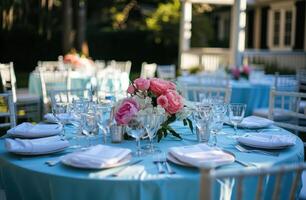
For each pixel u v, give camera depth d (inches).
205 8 717.3
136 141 93.9
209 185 51.9
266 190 77.0
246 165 75.2
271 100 133.6
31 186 73.7
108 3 733.9
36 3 532.4
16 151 80.5
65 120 95.5
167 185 67.5
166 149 87.3
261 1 560.1
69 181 68.3
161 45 689.6
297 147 89.6
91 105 97.3
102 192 67.3
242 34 384.8
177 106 94.5
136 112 86.4
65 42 534.6
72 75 249.6
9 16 464.8
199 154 76.1
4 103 216.5
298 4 520.4
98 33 684.1
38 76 245.3
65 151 84.9
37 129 98.7
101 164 71.3
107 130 96.7
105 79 240.5
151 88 96.6
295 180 60.1
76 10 561.0
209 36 674.2
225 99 141.9
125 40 691.4
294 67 479.8
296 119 196.1
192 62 427.5
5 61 616.1
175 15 666.2
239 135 100.7
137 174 69.6
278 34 569.3
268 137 93.0
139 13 776.3
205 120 93.4
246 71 258.4
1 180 83.5
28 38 614.5
